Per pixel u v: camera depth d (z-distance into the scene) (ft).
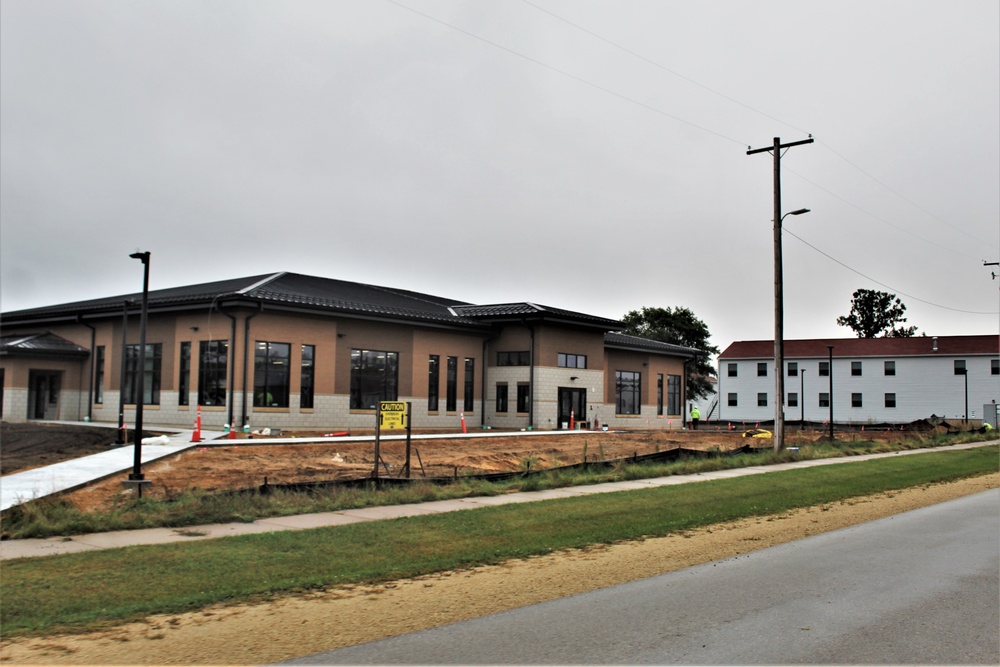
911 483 69.67
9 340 126.72
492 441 105.50
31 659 20.66
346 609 26.09
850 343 245.04
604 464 76.13
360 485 59.00
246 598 27.32
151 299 117.29
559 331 138.41
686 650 21.57
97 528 40.81
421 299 155.94
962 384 224.12
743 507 52.44
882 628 23.77
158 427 108.68
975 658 20.94
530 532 41.63
